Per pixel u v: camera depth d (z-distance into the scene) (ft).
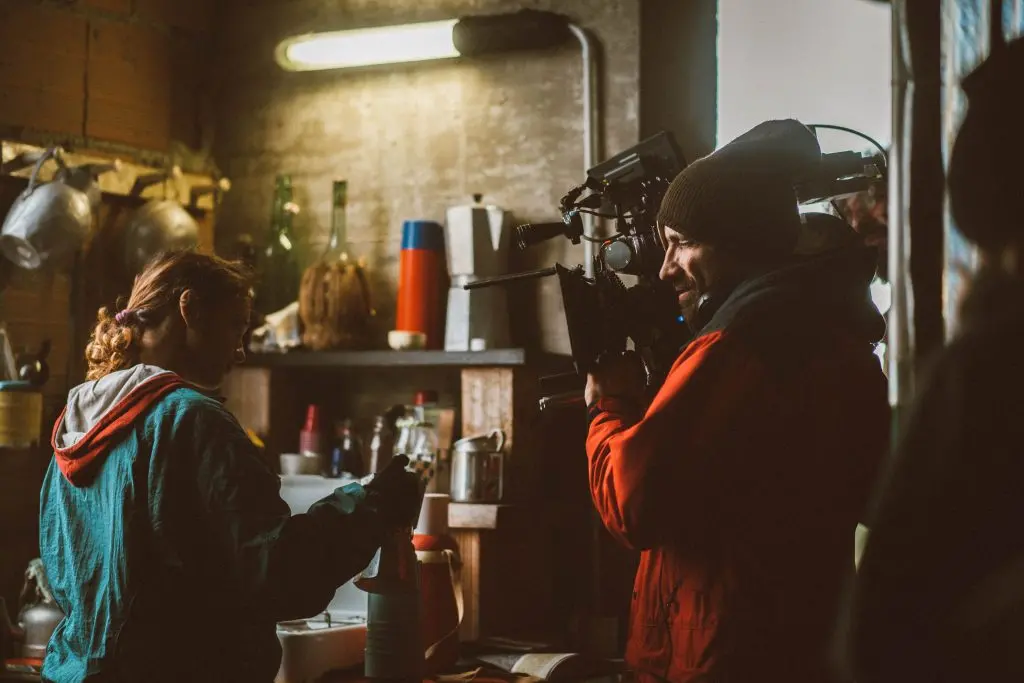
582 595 10.00
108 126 10.81
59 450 5.81
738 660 5.10
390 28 10.45
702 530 5.21
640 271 6.52
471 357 9.64
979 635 2.74
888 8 8.95
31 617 8.61
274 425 10.52
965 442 2.81
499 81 10.52
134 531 5.49
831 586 5.11
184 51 11.50
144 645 5.44
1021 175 2.69
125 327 6.05
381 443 10.09
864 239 8.20
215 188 11.13
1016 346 2.80
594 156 9.96
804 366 5.22
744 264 5.58
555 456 10.11
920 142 8.09
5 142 9.70
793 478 5.14
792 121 6.24
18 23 10.17
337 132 11.19
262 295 11.21
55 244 9.52
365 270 10.87
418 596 7.73
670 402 5.22
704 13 10.00
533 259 10.23
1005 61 2.73
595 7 10.06
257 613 5.38
